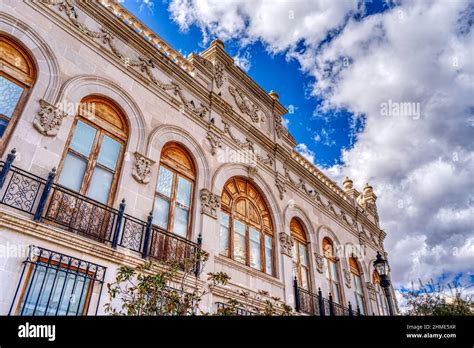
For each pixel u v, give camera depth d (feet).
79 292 23.03
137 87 34.09
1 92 24.58
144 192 30.35
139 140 32.01
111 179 29.25
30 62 26.76
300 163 55.52
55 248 22.52
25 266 20.49
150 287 23.54
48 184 22.75
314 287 46.37
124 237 26.76
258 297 36.32
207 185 37.01
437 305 49.73
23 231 21.25
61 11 30.12
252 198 43.88
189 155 37.29
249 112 49.52
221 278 27.50
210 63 46.24
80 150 27.94
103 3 36.58
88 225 25.29
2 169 21.20
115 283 22.90
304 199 52.75
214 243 34.68
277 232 44.14
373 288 60.23
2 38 25.90
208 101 42.47
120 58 33.47
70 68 28.71
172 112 36.81
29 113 24.75
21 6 27.30
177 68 39.11
